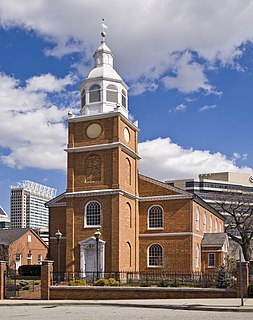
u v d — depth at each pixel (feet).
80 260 150.20
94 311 80.64
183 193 162.20
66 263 151.94
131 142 164.76
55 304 96.12
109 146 152.87
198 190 504.02
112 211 149.38
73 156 157.58
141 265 162.71
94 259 149.28
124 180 155.74
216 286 103.65
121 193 150.82
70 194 155.02
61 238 166.09
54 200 170.40
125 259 151.94
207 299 93.97
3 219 322.75
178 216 161.58
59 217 168.55
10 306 95.09
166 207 163.53
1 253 219.82
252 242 257.34
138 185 167.73
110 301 95.61
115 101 162.30
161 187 165.27
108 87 162.30
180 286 108.88
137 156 166.50
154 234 163.02
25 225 602.03
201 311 78.38
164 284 113.91
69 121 159.53
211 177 538.88
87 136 157.38
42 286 107.45
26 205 614.34
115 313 76.38
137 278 146.61
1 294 108.78
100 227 150.20
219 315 71.31
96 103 160.76
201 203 178.29
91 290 104.17
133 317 69.67
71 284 117.29
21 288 124.47
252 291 94.84
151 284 117.80
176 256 159.43
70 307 90.22
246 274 95.61
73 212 154.40
